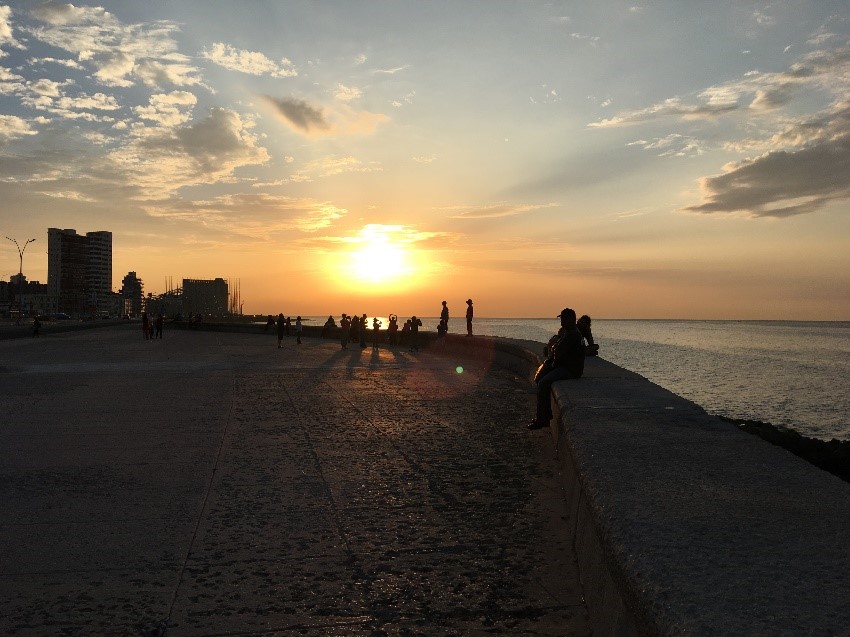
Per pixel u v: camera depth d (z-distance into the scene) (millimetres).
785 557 2379
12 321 152500
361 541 4715
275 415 10258
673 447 4508
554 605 3680
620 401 6742
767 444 4609
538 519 5176
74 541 4727
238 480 6371
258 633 3381
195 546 4621
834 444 14094
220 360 23297
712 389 60062
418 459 7238
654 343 166500
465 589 3895
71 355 26703
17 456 7375
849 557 2373
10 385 14469
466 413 10445
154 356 25875
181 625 3467
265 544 4660
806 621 1863
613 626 2875
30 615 3582
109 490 6031
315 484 6223
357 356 26031
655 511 2979
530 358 15344
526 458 7270
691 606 1977
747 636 1781
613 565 2643
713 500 3164
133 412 10555
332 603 3719
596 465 3957
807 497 3213
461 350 25094
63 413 10453
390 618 3537
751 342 195250
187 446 7922
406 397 12406
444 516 5270
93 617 3557
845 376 75250
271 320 60000
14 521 5156
